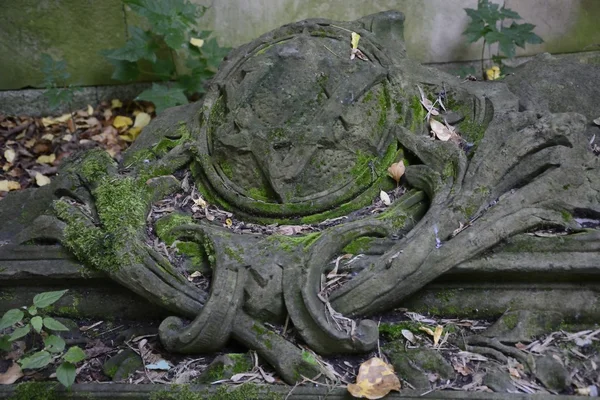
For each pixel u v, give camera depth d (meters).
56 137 3.26
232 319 1.91
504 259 1.92
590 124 2.35
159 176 2.34
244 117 2.29
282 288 1.92
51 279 2.14
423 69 2.47
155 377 1.91
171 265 2.04
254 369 1.88
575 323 1.91
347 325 1.90
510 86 2.47
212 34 3.23
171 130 2.50
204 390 1.83
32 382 1.92
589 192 2.00
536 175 2.07
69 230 2.12
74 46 3.26
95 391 1.88
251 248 2.01
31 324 1.95
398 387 1.76
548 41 3.16
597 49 3.15
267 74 2.35
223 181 2.27
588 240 1.91
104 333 2.10
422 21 3.15
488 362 1.83
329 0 3.14
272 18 3.18
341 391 1.78
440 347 1.90
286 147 2.22
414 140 2.23
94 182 2.29
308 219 2.17
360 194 2.20
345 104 2.26
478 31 3.00
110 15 3.20
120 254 2.03
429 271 1.92
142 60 3.27
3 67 3.29
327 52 2.39
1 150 3.19
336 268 2.01
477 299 1.97
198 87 3.17
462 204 2.02
